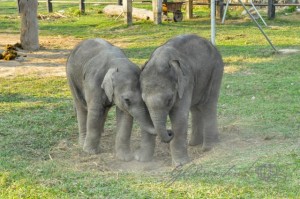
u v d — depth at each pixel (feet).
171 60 27.68
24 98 44.75
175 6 88.74
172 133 27.63
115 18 96.68
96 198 24.64
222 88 46.09
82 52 32.35
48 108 41.42
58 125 37.14
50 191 25.54
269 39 66.85
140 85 28.25
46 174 27.84
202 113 32.17
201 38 31.19
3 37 80.79
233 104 41.14
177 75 27.45
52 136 34.94
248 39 70.95
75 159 30.76
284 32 76.28
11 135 34.96
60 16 102.89
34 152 31.94
